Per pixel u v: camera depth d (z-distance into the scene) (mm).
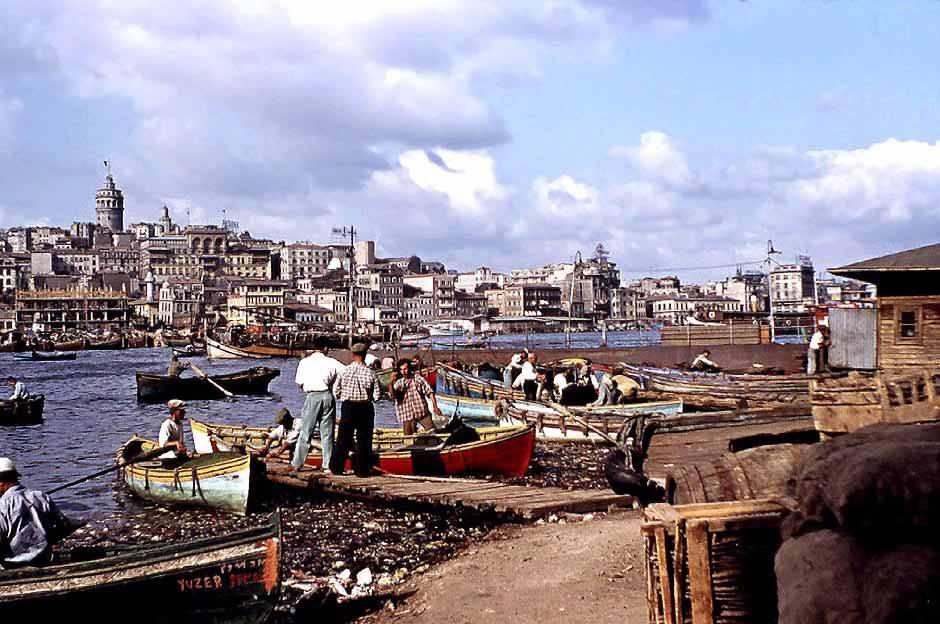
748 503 6473
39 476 25562
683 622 6102
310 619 10758
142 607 9469
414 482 17516
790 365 45375
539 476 21016
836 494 4195
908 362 14359
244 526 16500
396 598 11375
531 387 32000
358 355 18156
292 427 22266
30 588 9055
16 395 41156
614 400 30094
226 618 9672
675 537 6121
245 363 100875
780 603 4379
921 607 3771
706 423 15141
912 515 3980
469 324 174875
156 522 17422
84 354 138875
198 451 23812
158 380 52438
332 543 14727
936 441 4562
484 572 11969
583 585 10656
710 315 96312
